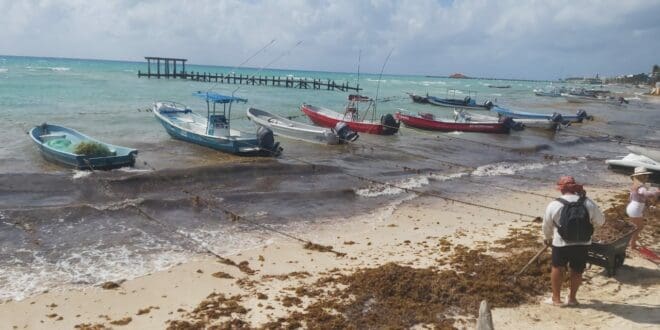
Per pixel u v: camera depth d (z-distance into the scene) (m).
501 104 56.59
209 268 8.36
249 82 78.00
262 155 18.84
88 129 23.58
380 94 68.62
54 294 7.28
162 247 9.28
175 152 19.03
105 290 7.44
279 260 8.81
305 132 22.72
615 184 16.80
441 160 19.80
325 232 10.56
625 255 7.93
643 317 6.25
